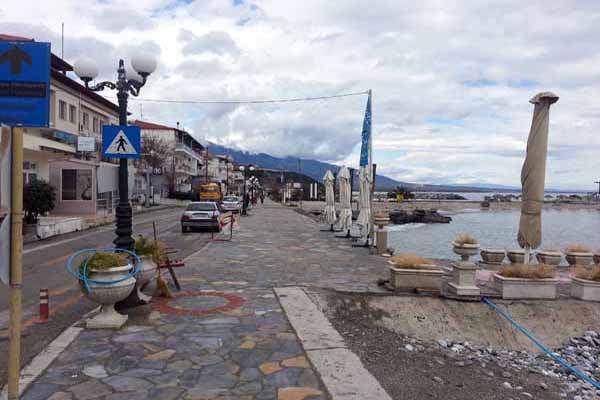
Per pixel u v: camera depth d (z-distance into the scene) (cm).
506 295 903
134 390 439
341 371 485
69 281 1041
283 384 457
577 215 9469
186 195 6378
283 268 1196
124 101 749
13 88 306
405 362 635
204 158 9875
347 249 1650
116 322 629
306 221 3231
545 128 1044
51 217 2323
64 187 2636
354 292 898
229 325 656
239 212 4131
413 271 916
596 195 13862
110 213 2933
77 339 586
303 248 1662
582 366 746
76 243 1795
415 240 3284
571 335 855
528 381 646
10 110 305
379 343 715
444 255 2255
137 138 743
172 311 730
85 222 2420
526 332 827
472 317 863
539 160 1042
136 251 767
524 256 1156
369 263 1312
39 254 1481
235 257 1390
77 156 3312
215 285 948
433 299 885
